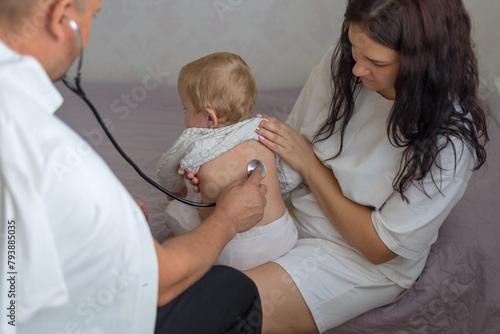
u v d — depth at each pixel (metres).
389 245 1.18
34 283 0.67
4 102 0.64
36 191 0.64
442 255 1.35
